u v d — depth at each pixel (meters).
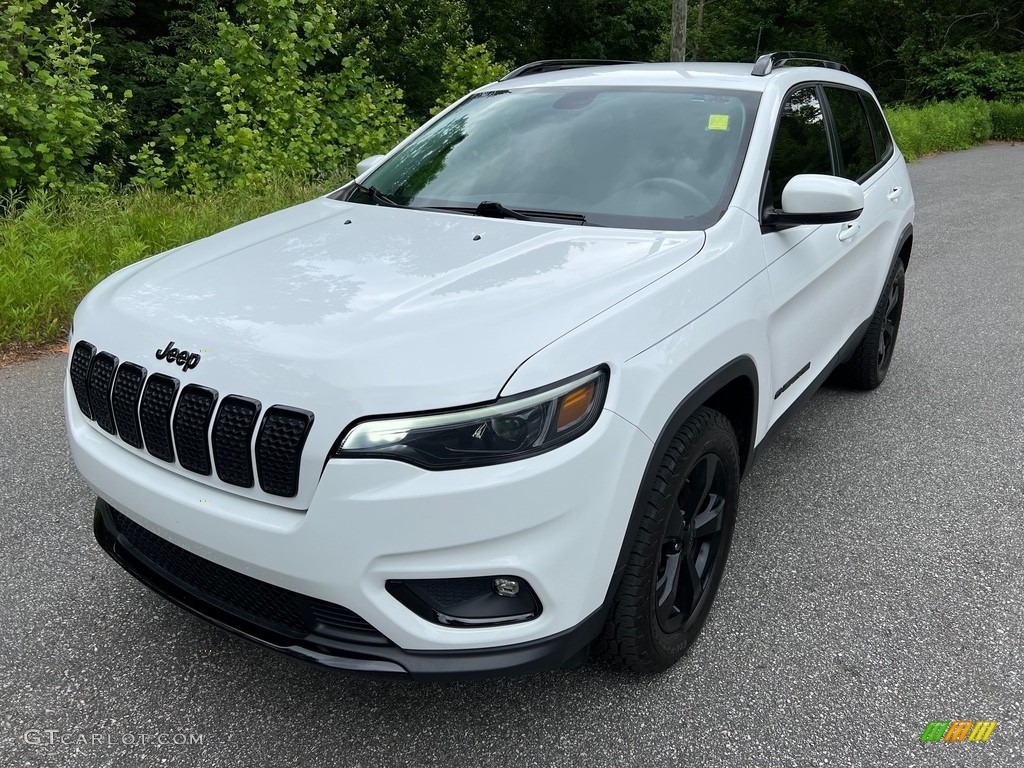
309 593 2.00
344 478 1.90
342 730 2.36
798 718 2.43
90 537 3.29
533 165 3.26
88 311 2.57
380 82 12.05
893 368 5.51
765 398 2.92
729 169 3.04
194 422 2.08
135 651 2.66
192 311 2.32
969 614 2.94
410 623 1.99
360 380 1.94
